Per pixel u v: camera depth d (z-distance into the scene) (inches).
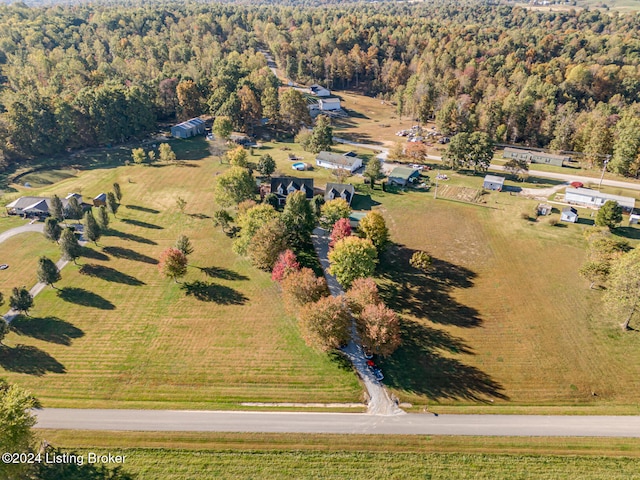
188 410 1982.0
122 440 1828.2
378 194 4106.8
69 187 4237.2
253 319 2541.8
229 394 2062.0
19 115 4879.4
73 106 5285.4
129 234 3444.9
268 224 2866.6
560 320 2479.1
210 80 6501.0
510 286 2785.4
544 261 3014.3
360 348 2322.8
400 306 2632.9
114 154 5236.2
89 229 3149.6
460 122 5605.3
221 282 2876.5
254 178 4062.5
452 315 2551.7
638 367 2160.4
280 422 1919.3
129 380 2139.5
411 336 2395.4
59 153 5236.2
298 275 2407.7
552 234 3319.4
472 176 4522.6
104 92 5383.9
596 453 1761.8
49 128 5088.6
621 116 5118.1
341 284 2768.2
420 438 1840.6
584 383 2090.3
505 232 3400.6
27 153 5012.3
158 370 2192.4
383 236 2997.0
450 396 2050.9
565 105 5590.6
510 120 5580.7
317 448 1795.0
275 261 2805.1
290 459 1747.0
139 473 1686.8
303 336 2198.6
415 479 1663.4
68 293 2773.1
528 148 5516.7
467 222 3572.8
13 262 3068.4
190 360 2251.5
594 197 3715.6
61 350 2320.4
